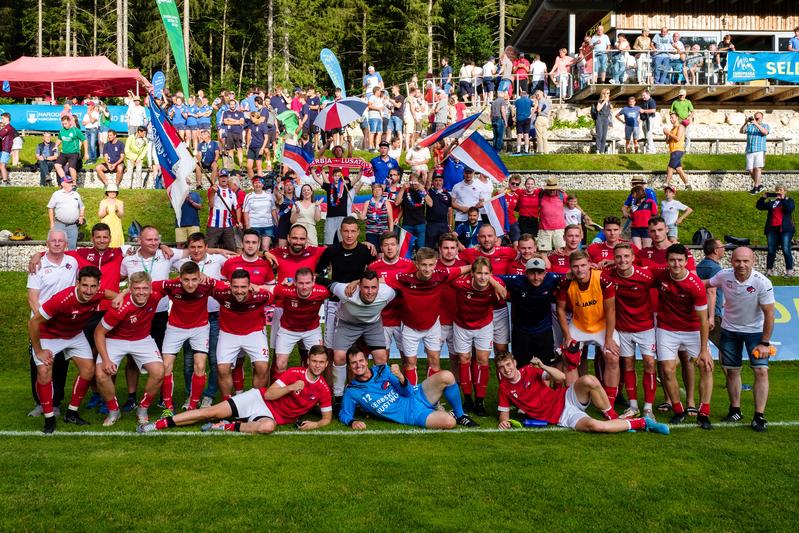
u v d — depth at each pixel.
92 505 6.19
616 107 29.48
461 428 8.82
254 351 9.38
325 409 8.88
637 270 9.16
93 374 9.03
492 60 28.11
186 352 10.30
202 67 50.38
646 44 28.31
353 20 46.91
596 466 7.22
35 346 8.48
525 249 9.85
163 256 10.02
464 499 6.39
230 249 14.90
